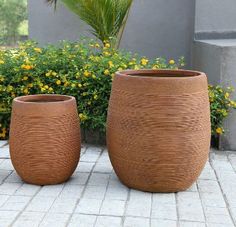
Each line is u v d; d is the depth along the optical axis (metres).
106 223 2.27
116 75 2.60
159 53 4.78
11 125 2.69
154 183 2.55
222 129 3.37
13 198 2.52
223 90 3.37
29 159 2.63
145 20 4.74
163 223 2.27
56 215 2.34
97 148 3.42
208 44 3.70
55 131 2.61
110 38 3.98
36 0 4.73
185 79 2.46
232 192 2.65
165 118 2.45
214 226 2.26
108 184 2.72
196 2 4.27
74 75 3.45
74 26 4.73
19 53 3.69
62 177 2.70
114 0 3.97
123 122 2.52
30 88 3.50
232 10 4.26
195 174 2.60
